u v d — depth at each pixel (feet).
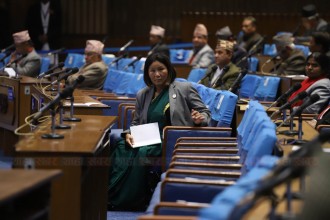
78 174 23.12
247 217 17.11
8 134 47.14
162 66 33.99
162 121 34.04
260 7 86.63
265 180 14.06
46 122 30.01
